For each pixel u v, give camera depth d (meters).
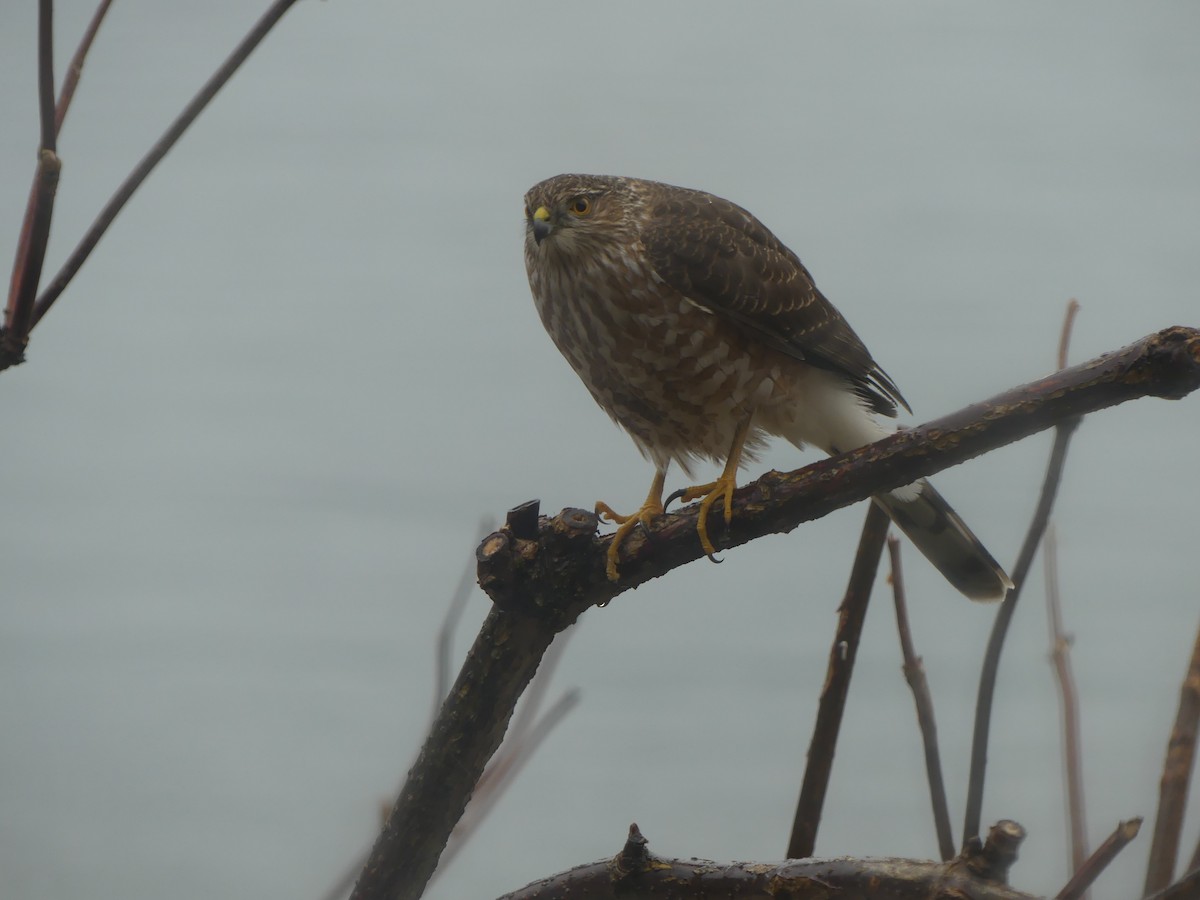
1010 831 7.04
